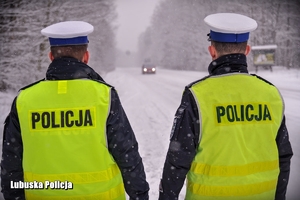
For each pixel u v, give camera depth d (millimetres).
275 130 2016
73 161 1889
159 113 9930
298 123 7438
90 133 1892
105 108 1914
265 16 28500
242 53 2035
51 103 1922
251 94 1994
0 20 12414
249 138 1961
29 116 1914
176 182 2000
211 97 1952
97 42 22531
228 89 1979
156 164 5281
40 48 12945
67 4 13703
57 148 1888
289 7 27938
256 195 1977
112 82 23484
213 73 2051
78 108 1912
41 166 1903
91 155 1897
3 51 12453
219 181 1937
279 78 20016
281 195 2139
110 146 1949
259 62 24000
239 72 2027
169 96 14094
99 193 1923
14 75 12492
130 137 1986
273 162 2004
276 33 28391
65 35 1950
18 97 1981
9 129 1968
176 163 1955
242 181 1940
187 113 1929
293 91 13102
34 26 12680
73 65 1982
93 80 1996
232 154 1923
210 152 1938
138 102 12461
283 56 28594
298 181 4273
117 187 2018
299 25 28141
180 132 1941
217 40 2012
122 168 1993
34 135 1900
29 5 12672
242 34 1982
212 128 1920
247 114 1961
